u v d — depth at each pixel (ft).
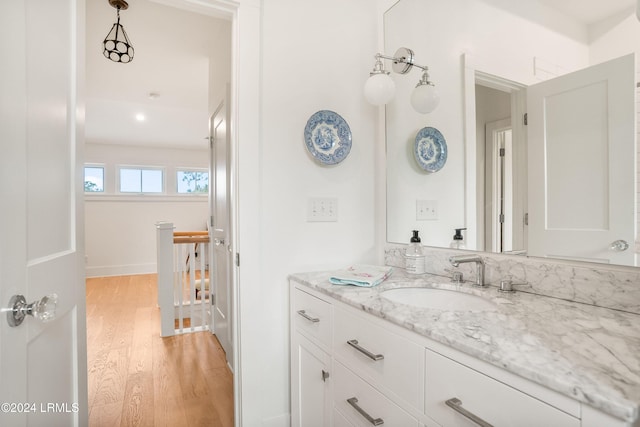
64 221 3.36
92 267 18.25
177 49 9.02
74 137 3.57
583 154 3.33
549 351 2.13
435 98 4.87
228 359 7.68
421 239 5.17
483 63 4.35
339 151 5.41
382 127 5.84
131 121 15.05
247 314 4.78
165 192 20.15
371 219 5.86
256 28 4.83
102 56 9.32
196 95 12.17
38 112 2.79
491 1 4.26
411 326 2.71
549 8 3.63
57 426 3.17
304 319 4.54
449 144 4.81
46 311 2.60
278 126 5.06
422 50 5.20
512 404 2.02
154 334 9.71
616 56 3.10
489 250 4.23
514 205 3.97
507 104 4.07
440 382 2.50
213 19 7.61
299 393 4.69
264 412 4.91
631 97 3.00
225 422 5.55
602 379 1.77
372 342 3.22
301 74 5.24
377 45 5.94
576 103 3.38
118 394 6.41
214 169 9.28
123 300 13.42
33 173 2.69
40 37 2.83
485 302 3.65
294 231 5.17
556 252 3.53
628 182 3.00
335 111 5.52
